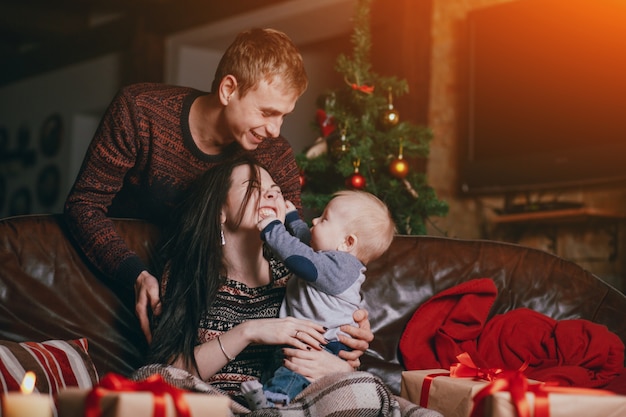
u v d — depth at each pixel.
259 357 2.03
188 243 2.07
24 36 8.98
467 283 2.39
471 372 1.87
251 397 1.78
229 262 2.08
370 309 2.39
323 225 2.10
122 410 1.27
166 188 2.23
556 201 4.65
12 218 2.27
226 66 2.05
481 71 5.09
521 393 1.51
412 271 2.47
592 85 4.53
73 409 1.31
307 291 2.02
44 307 2.18
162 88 2.22
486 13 5.06
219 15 6.64
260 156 2.30
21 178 8.85
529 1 4.84
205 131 2.18
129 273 2.09
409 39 5.12
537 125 4.79
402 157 3.59
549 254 2.58
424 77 5.14
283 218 2.10
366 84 3.65
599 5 4.51
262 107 2.04
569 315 2.44
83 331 2.20
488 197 5.12
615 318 2.44
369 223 2.08
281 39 2.07
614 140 4.42
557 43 4.71
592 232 4.60
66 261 2.23
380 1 5.31
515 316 2.33
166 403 1.29
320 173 3.62
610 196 4.53
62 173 8.30
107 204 2.24
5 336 2.13
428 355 2.32
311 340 1.92
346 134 3.53
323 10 5.78
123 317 2.24
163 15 7.13
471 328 2.31
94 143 2.19
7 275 2.17
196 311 2.00
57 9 8.16
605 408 1.53
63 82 8.41
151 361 1.96
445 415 1.78
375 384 1.80
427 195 3.54
